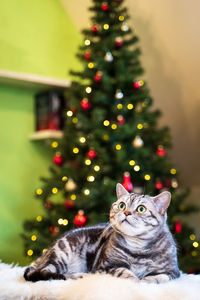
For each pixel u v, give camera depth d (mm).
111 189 2998
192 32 3396
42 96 3912
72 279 1742
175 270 1834
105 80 3258
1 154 3783
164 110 3949
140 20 3705
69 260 1896
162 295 1468
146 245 1795
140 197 1850
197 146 3926
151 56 3771
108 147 3301
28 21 4059
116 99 3342
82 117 3281
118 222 1795
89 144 3248
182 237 3223
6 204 3768
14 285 1669
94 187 3037
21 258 3781
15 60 3943
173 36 3535
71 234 1963
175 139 4012
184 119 3855
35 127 3965
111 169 3203
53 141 3471
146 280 1694
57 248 1903
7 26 3926
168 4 3414
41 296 1587
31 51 4051
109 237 1904
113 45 3379
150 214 1798
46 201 3393
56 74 4184
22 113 3924
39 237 3299
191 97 3697
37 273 1792
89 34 3510
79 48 3521
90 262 1927
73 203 3215
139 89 3398
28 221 3389
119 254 1803
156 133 3455
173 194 3291
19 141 3887
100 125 3244
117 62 3340
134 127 3217
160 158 3338
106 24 3434
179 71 3650
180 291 1488
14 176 3830
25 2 4062
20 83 3775
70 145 3383
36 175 3947
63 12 4262
